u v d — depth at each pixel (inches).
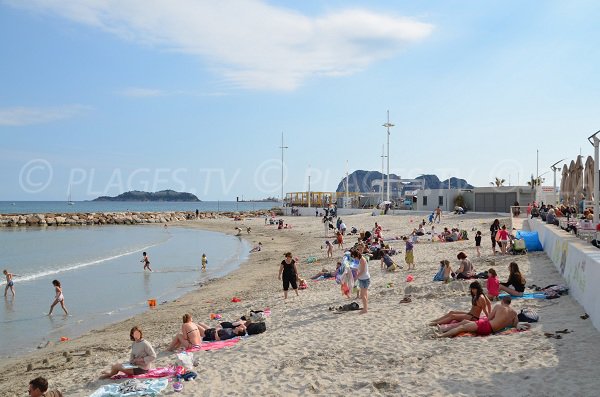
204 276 1090.1
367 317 490.9
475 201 2218.3
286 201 3868.1
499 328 394.0
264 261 1283.2
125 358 453.4
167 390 337.4
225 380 349.4
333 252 1261.1
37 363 481.1
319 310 556.7
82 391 359.9
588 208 933.8
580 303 452.1
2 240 2194.9
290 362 370.9
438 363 333.7
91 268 1244.5
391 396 290.4
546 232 822.5
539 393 269.0
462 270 642.8
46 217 3481.8
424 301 534.6
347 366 351.9
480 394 278.2
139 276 1104.8
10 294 903.1
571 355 318.3
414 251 1048.8
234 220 3425.2
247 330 486.6
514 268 519.8
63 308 747.4
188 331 449.1
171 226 3344.0
